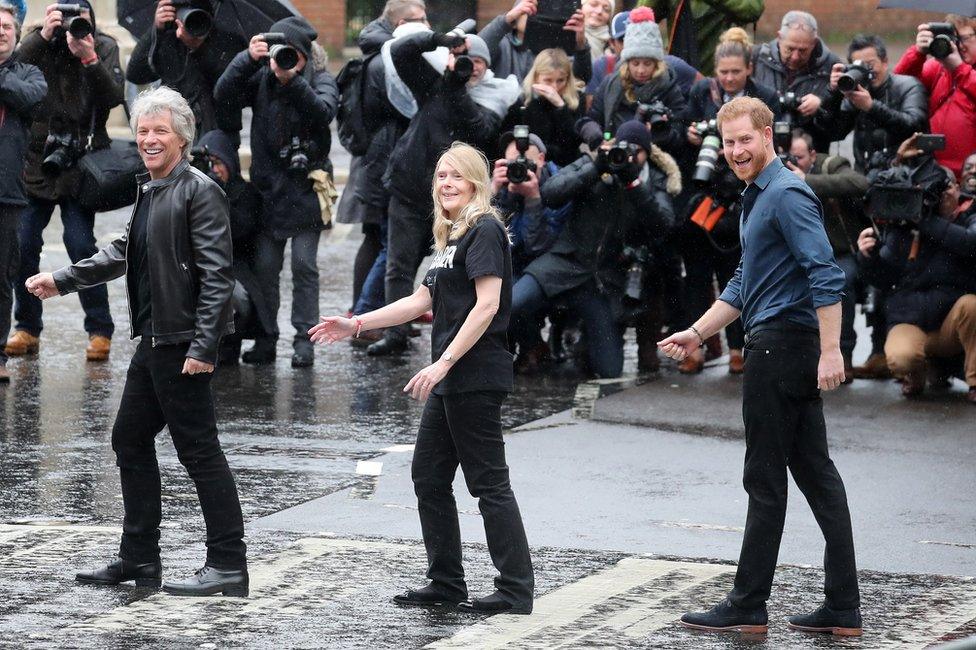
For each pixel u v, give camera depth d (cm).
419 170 2961
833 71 2831
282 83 2886
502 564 1599
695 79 3044
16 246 2816
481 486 1595
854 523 2016
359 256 3362
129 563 1673
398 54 2909
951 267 2727
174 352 1620
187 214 1617
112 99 2966
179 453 1644
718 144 2822
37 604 1599
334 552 1825
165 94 1638
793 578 1755
